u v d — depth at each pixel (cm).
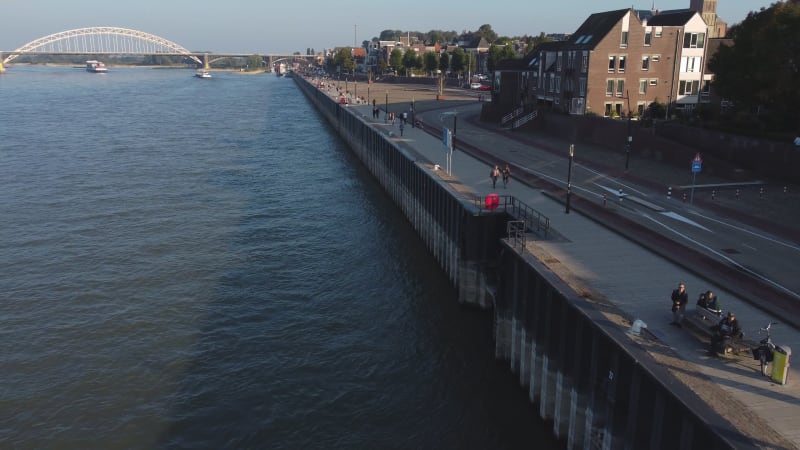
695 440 1569
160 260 4359
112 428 2514
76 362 2988
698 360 1861
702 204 4003
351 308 3666
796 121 5291
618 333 1978
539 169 5147
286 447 2434
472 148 6291
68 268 4169
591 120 6900
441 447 2434
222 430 2522
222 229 5144
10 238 4766
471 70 19912
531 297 2634
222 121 13062
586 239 3080
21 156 8281
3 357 3011
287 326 3416
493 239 3506
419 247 4803
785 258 2920
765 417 1578
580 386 2167
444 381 2884
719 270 2695
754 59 5241
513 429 2525
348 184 7044
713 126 5638
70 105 16225
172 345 3169
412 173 5206
